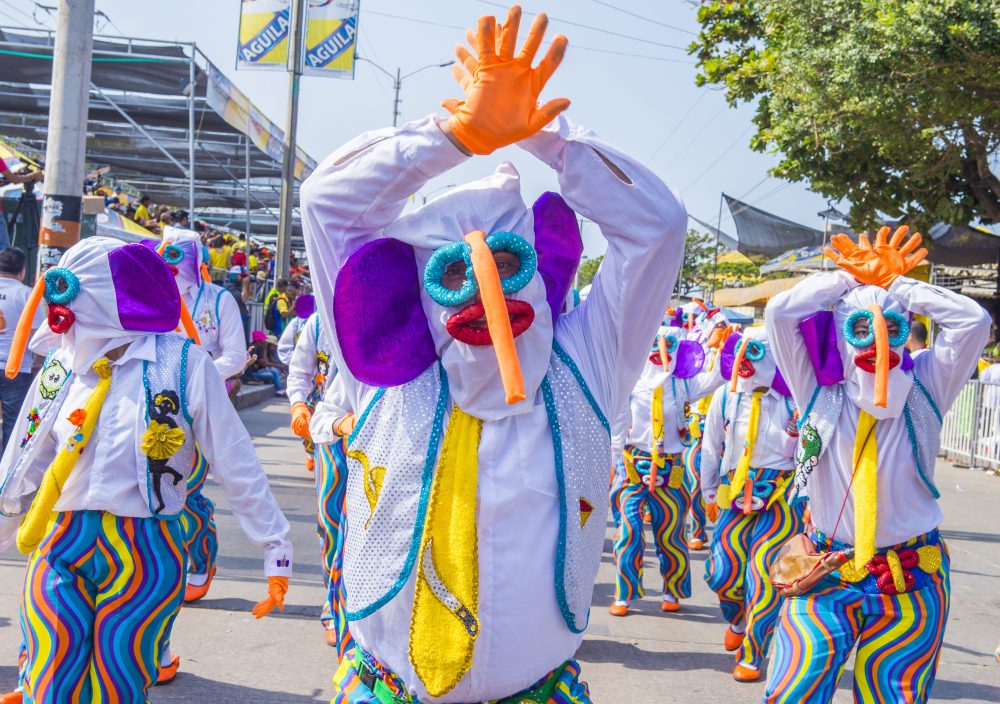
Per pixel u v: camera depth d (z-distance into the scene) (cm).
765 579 520
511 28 211
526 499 229
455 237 234
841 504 365
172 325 339
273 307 1895
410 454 230
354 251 240
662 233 237
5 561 612
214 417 331
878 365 323
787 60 1334
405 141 228
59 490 314
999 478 1402
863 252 367
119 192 1805
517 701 234
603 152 238
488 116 214
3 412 780
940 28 1162
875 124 1303
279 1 1880
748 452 524
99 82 1617
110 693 311
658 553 658
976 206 1515
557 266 245
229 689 456
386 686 236
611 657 557
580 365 242
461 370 227
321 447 529
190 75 1491
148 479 321
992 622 671
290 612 573
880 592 351
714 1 1588
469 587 222
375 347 232
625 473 649
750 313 3319
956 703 510
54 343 360
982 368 1689
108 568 317
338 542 493
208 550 559
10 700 364
